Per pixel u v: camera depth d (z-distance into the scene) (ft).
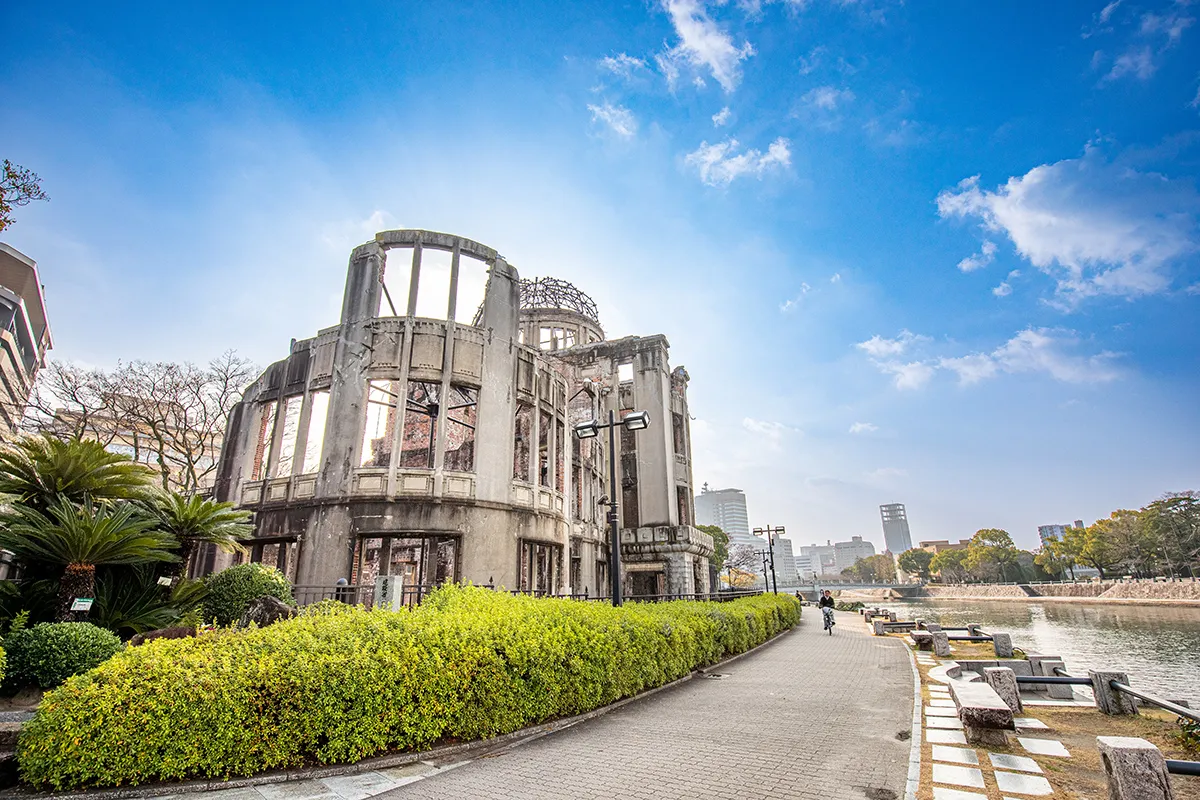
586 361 121.60
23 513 33.45
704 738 25.11
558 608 32.14
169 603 39.14
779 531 136.36
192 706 19.16
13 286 122.93
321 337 66.54
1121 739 17.60
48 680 25.70
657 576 112.57
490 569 57.88
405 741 22.03
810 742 24.44
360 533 55.21
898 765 21.35
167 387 88.17
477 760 21.99
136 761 18.34
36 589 33.30
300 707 20.53
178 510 40.96
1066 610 198.80
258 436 70.23
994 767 21.11
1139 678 67.46
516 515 61.98
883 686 37.88
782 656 54.03
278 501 61.00
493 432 62.75
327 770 20.21
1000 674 30.50
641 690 34.65
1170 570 239.09
